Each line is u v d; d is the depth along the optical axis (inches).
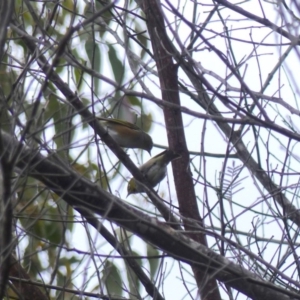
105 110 363.3
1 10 252.5
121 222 305.9
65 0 413.7
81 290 259.9
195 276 352.2
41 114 255.3
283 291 281.9
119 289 394.0
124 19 312.8
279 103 340.5
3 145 255.1
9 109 264.8
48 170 289.3
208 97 376.8
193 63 324.2
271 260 334.6
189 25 270.5
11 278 325.1
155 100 283.0
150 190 353.4
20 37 307.1
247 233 341.1
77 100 323.9
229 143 330.3
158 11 383.9
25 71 283.9
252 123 280.5
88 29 431.5
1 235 252.5
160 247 312.3
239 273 286.4
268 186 365.7
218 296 344.8
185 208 395.5
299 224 353.7
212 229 325.7
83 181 292.2
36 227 446.0
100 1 350.6
